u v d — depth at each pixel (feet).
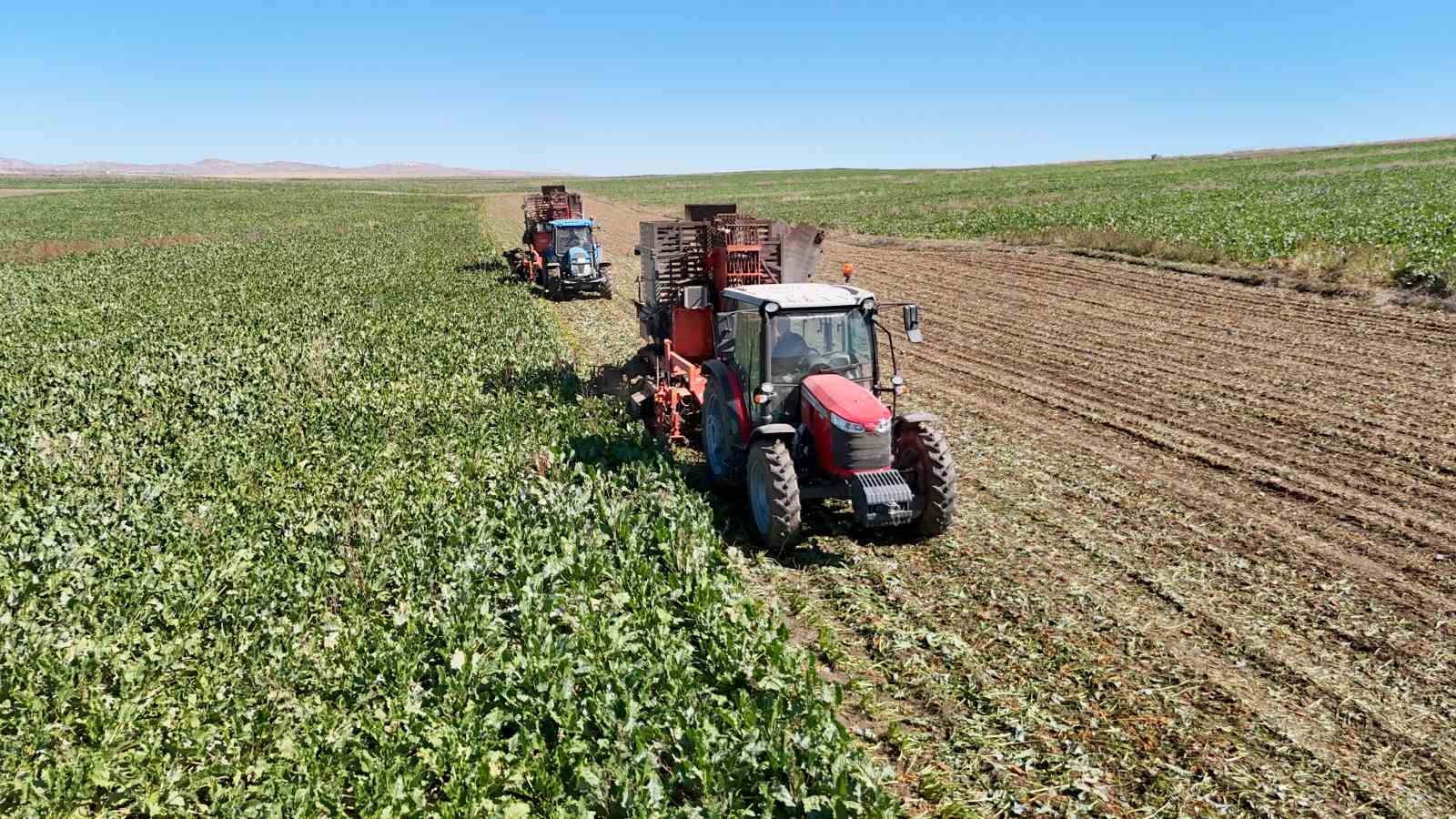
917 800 17.83
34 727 18.94
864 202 209.67
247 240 144.66
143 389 47.09
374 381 48.93
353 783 17.89
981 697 20.94
